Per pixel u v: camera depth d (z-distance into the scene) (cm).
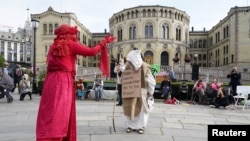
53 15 7112
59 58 482
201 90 1603
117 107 1280
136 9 7075
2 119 938
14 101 1502
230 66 6644
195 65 2144
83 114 1041
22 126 822
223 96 1418
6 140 659
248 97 1509
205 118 1031
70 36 500
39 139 457
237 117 1107
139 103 727
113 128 781
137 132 736
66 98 472
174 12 7150
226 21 7094
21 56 10856
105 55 532
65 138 482
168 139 677
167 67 4397
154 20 6969
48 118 462
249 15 6312
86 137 679
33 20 2144
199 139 690
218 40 7869
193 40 9100
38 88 1992
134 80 723
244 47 6303
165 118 980
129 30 7212
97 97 1642
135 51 738
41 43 7119
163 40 6950
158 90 1858
